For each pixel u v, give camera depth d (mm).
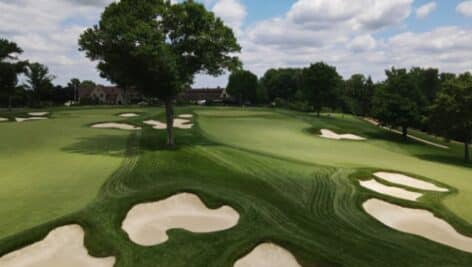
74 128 37750
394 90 53156
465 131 35125
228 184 17828
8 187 15930
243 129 43656
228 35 27969
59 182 16891
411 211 16094
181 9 26109
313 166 23188
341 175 20875
